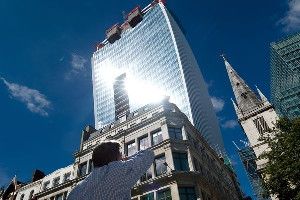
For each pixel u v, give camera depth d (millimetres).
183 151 33594
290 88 65438
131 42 168375
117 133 39562
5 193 52844
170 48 139375
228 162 70688
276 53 74938
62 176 44969
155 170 32656
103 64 179250
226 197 44531
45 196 43406
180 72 127500
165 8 160750
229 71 75438
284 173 21141
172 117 36969
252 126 55812
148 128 37188
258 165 48438
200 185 31594
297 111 61219
